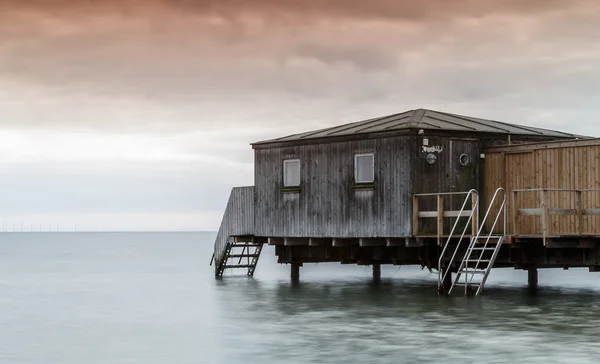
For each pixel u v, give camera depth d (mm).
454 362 19516
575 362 19344
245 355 20875
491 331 23656
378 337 22984
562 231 31453
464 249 32500
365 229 33500
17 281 46406
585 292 34594
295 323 26016
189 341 23109
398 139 32469
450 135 32875
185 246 139500
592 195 30734
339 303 31406
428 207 32469
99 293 37844
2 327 26422
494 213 33281
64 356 21234
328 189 34969
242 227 39812
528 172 32438
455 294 32281
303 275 49750
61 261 73812
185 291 38062
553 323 25000
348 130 35438
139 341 23297
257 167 38344
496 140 34062
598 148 30562
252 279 45688
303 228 36000
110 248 124500
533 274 36531
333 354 20719
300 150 36219
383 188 32938
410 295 33906
